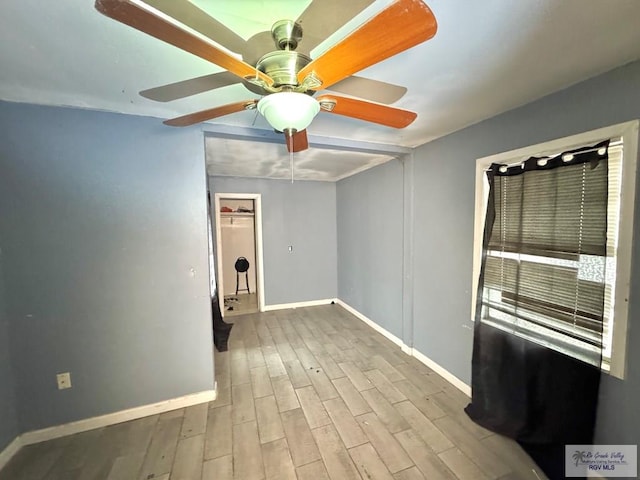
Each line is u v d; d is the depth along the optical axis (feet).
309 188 15.16
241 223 18.30
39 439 5.84
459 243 7.42
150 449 5.61
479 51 3.92
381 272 11.42
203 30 2.82
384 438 5.82
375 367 8.75
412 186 9.09
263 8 3.05
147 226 6.44
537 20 3.30
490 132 6.43
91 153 5.96
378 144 8.55
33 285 5.72
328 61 2.82
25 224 5.62
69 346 5.99
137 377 6.50
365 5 2.69
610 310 4.54
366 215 12.44
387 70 4.42
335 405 6.91
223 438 5.88
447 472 5.01
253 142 8.15
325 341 10.80
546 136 5.32
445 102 5.61
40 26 3.35
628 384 4.33
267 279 14.62
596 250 4.64
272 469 5.12
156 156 6.43
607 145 4.42
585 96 4.73
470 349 7.21
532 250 5.65
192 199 6.74
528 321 5.73
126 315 6.36
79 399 6.10
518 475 4.94
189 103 5.66
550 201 5.32
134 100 5.50
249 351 9.96
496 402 6.18
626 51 3.94
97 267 6.11
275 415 6.57
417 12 2.15
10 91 5.07
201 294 6.93
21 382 5.72
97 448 5.65
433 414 6.55
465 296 7.30
